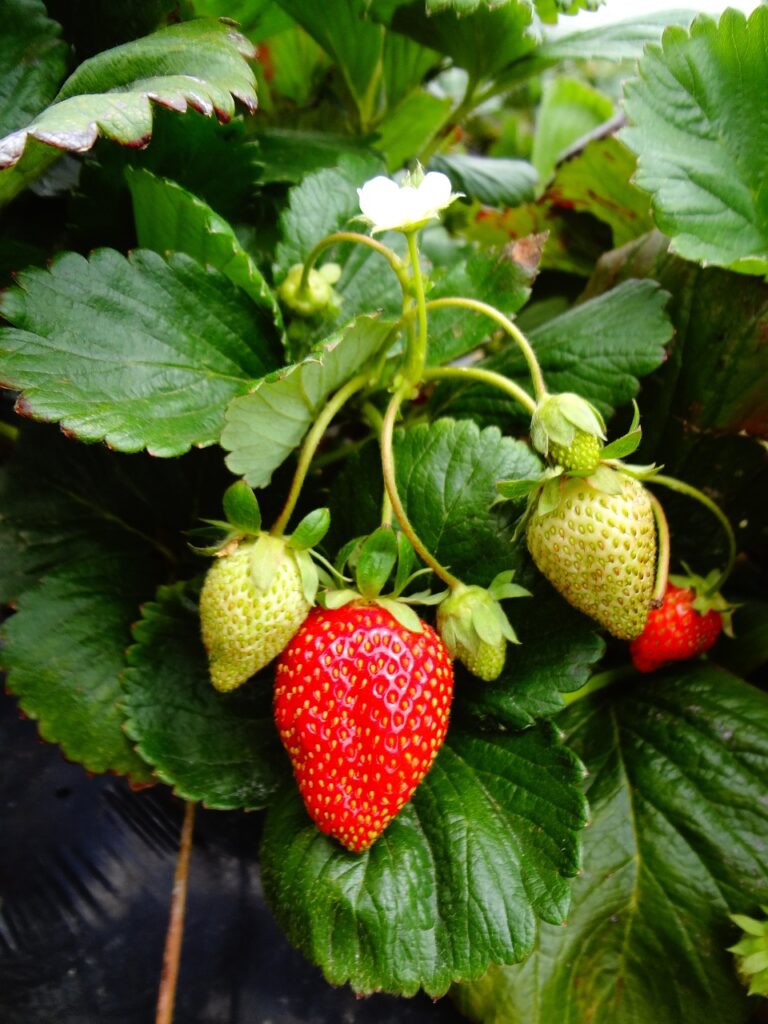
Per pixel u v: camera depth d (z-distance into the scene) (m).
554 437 0.16
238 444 0.17
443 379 0.22
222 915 0.22
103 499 0.22
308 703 0.16
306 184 0.22
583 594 0.17
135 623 0.20
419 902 0.17
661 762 0.21
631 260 0.25
